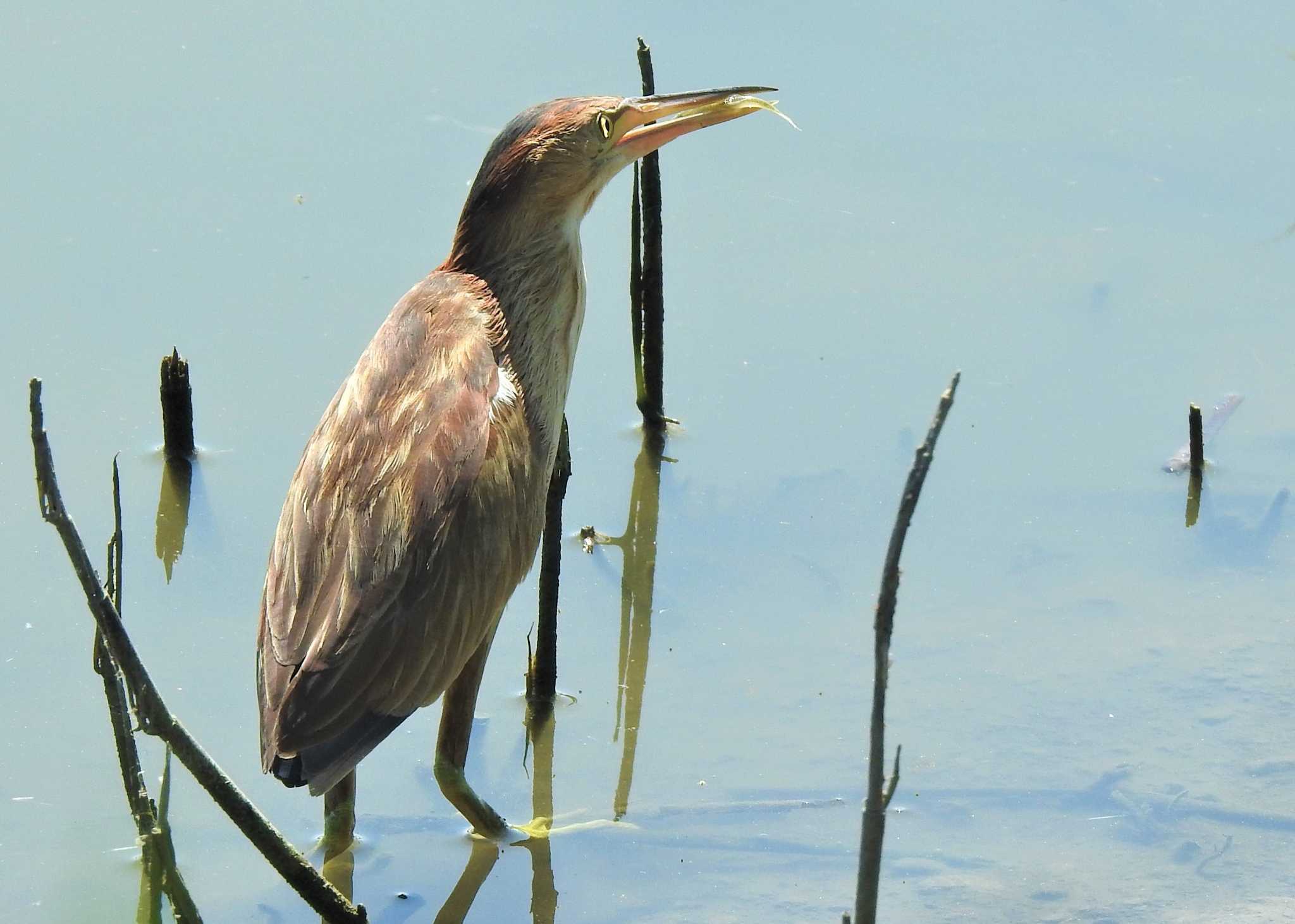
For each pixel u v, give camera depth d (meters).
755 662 11.76
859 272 15.73
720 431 14.09
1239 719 10.92
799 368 14.70
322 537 9.30
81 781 10.17
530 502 10.34
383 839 10.16
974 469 13.59
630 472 13.73
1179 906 9.34
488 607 9.92
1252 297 15.27
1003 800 10.35
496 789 10.63
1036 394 14.31
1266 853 9.77
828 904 9.55
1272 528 12.80
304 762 8.73
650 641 12.02
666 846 10.11
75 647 11.24
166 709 7.07
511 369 10.81
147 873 9.25
